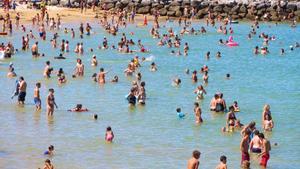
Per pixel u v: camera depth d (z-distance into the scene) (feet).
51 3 570.87
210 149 169.68
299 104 231.30
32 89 241.14
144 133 184.03
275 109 222.69
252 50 394.73
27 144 168.45
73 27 462.19
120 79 271.28
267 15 590.55
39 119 195.31
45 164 145.38
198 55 363.15
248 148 158.20
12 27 444.96
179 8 577.02
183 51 375.25
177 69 307.78
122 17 514.27
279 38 469.57
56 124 189.98
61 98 227.61
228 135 183.73
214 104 213.66
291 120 205.67
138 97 223.30
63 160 156.15
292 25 557.74
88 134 180.65
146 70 300.20
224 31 485.56
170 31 445.37
